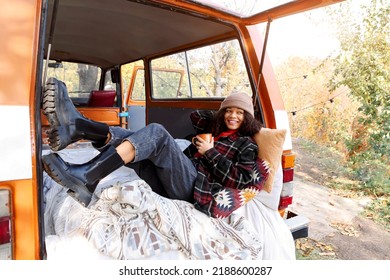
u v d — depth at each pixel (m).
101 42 3.77
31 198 1.18
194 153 2.29
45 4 1.24
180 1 2.04
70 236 1.44
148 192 1.62
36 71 1.21
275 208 2.09
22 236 1.18
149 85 4.40
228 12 2.22
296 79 8.31
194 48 3.35
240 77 3.10
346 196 4.66
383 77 5.45
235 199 1.84
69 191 1.43
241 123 2.09
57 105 1.31
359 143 5.76
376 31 5.66
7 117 1.13
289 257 1.94
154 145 1.68
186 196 1.89
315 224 3.70
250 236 1.76
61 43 3.84
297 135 8.28
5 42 1.14
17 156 1.14
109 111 4.59
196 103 3.47
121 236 1.48
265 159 2.00
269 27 2.04
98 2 2.31
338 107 7.02
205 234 1.65
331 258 2.93
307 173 5.84
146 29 3.03
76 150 2.78
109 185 1.71
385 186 4.78
